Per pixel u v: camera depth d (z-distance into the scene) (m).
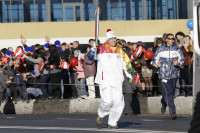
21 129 16.98
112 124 16.75
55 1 50.06
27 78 29.14
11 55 30.25
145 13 49.44
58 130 16.31
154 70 27.48
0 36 49.84
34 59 28.36
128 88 24.00
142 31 49.44
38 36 49.97
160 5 49.25
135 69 27.41
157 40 27.72
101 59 16.58
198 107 6.32
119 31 49.53
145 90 27.66
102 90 16.55
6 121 21.58
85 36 49.62
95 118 22.31
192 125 6.09
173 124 18.58
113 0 49.56
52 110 28.34
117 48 16.86
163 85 21.62
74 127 17.42
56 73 28.61
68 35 49.78
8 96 30.09
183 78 26.77
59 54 29.38
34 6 50.06
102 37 48.50
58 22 49.91
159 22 49.31
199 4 14.75
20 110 28.95
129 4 49.47
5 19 50.03
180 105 24.69
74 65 28.12
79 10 49.94
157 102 25.42
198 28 14.80
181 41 26.78
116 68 16.58
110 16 49.69
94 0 49.69
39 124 19.17
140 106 25.98
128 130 15.99
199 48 14.81
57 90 28.86
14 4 49.97
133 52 28.72
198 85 14.71
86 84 28.11
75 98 28.94
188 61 26.62
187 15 49.19
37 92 28.62
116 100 16.53
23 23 50.00
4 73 29.83
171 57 21.58
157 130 15.96
